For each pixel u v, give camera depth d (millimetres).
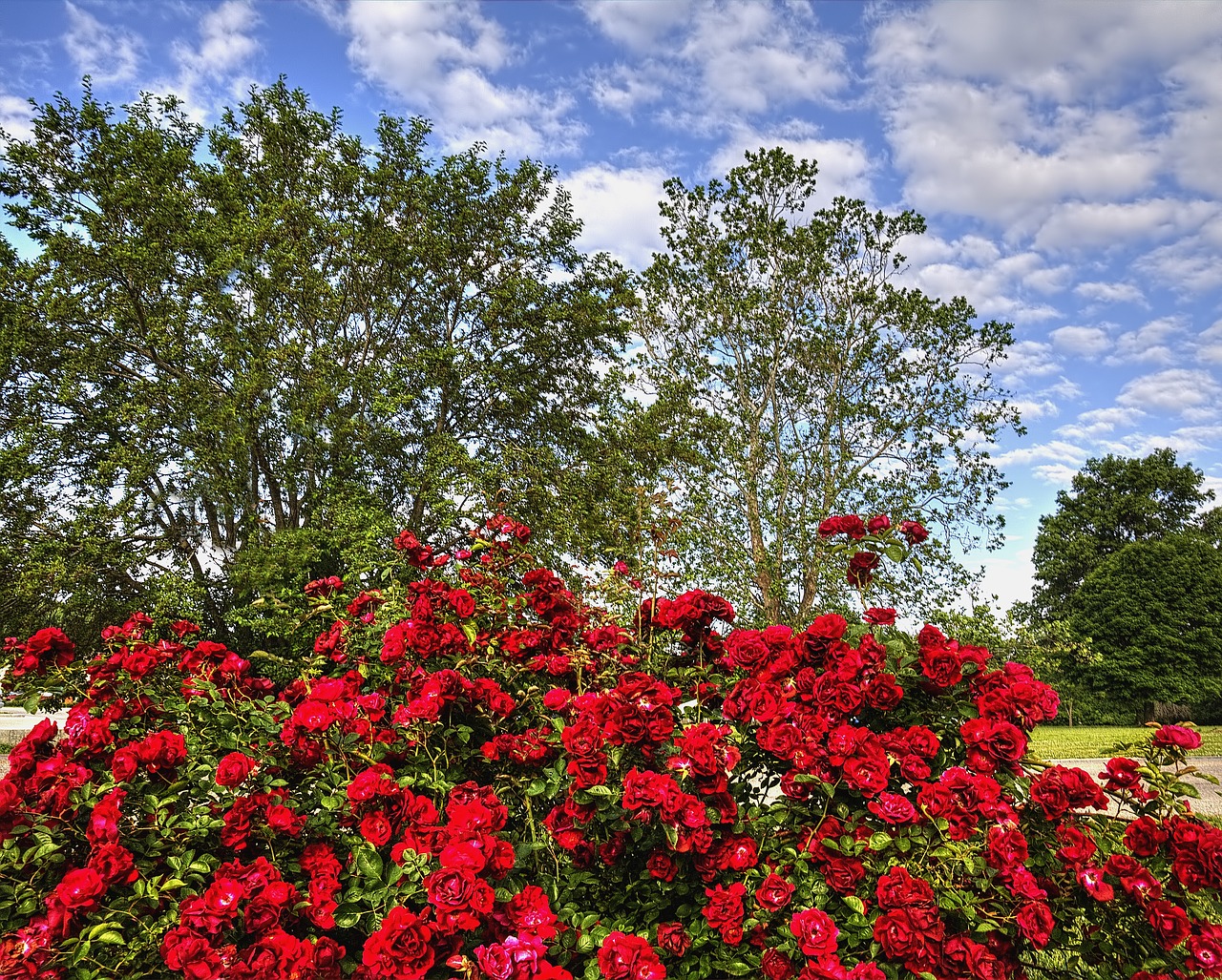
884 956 2238
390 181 16891
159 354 14875
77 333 14523
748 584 13367
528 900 2191
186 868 2355
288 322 15008
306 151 16906
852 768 2416
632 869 2695
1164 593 29109
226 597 15219
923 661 2711
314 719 2676
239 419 14133
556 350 18328
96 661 3242
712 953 2410
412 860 2217
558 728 2857
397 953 1865
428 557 4102
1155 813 2559
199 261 14938
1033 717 2570
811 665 2822
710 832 2381
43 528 13992
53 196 15414
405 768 2775
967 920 2223
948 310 15469
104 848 2234
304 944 2020
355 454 15172
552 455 16266
